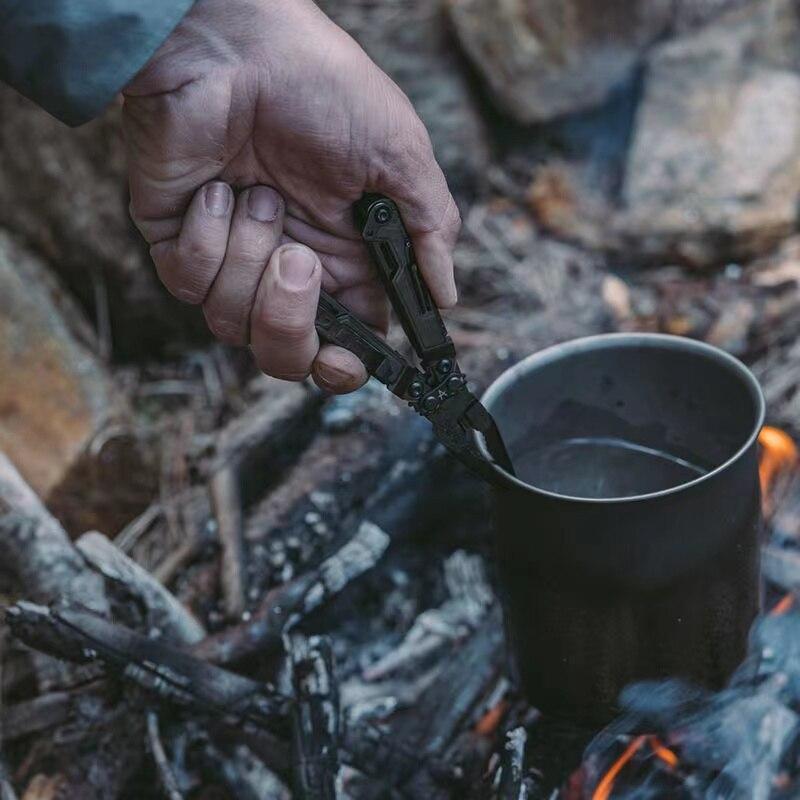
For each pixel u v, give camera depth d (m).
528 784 0.68
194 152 0.60
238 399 1.02
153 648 0.71
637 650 0.64
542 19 1.21
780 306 1.04
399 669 0.81
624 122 1.25
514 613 0.67
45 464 0.96
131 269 1.06
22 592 0.80
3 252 1.03
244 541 0.85
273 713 0.71
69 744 0.74
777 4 1.20
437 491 0.86
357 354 0.62
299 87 0.59
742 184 1.11
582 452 0.71
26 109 1.04
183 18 0.58
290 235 0.64
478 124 1.25
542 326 1.02
